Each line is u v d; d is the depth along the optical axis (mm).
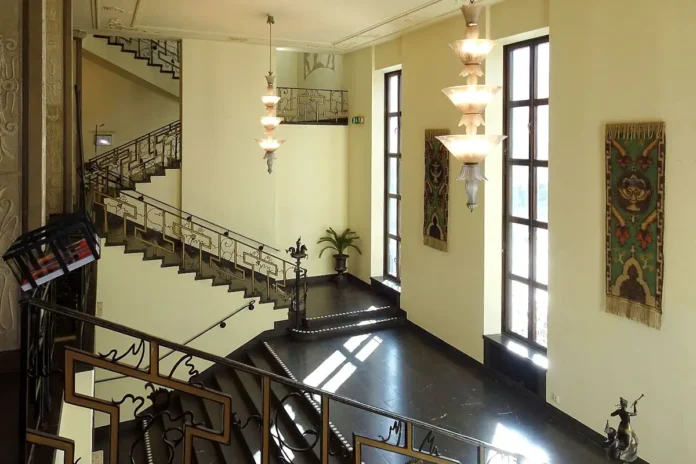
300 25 9289
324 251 12523
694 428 5109
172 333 9594
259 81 11242
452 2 7652
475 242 8258
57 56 6684
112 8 8312
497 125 7926
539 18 6969
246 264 11445
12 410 3168
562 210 6641
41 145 3539
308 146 12180
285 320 9984
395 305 10562
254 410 7684
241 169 11281
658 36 5340
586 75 6215
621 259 5797
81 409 4375
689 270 5102
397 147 11086
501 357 7812
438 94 9000
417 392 7555
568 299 6590
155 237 10562
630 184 5648
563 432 6523
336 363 8562
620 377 5906
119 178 11008
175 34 10141
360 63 11789
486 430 6551
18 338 3582
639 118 5566
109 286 9250
